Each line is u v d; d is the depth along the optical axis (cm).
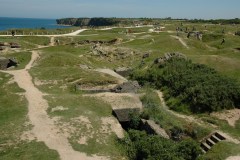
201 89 3662
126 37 8638
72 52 6588
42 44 7875
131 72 5075
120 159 2512
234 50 6506
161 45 7475
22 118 2995
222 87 3678
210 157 2506
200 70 4344
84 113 3172
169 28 12556
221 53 6431
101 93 3797
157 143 2577
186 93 3741
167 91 4059
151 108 3328
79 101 3484
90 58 6266
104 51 6625
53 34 9388
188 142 2611
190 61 4816
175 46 7481
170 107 3697
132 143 2728
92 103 3444
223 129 3125
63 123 2927
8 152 2389
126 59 6334
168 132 2970
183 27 13150
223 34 9688
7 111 3178
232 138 2909
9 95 3641
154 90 4219
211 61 5147
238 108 3531
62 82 4184
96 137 2762
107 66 5966
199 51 6938
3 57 5103
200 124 3222
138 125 3139
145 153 2514
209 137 2977
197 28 12862
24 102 3416
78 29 11544
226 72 4712
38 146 2494
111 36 8575
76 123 2944
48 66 5078
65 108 3269
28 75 4453
